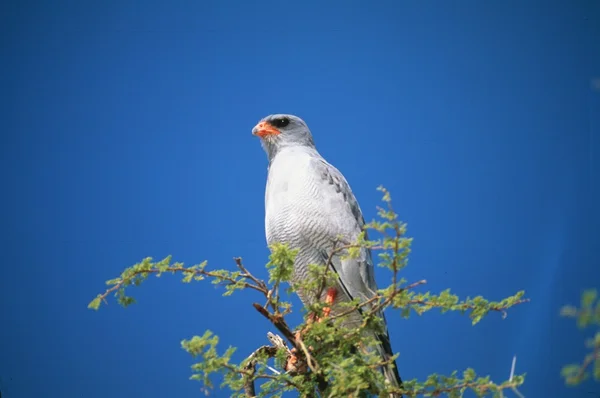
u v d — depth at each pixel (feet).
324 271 20.22
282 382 20.38
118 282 19.42
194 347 17.72
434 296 18.51
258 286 20.56
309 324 20.54
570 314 11.69
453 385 18.51
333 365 18.74
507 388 17.95
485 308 18.44
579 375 12.25
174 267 19.71
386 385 19.12
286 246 20.06
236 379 19.65
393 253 17.93
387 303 18.72
